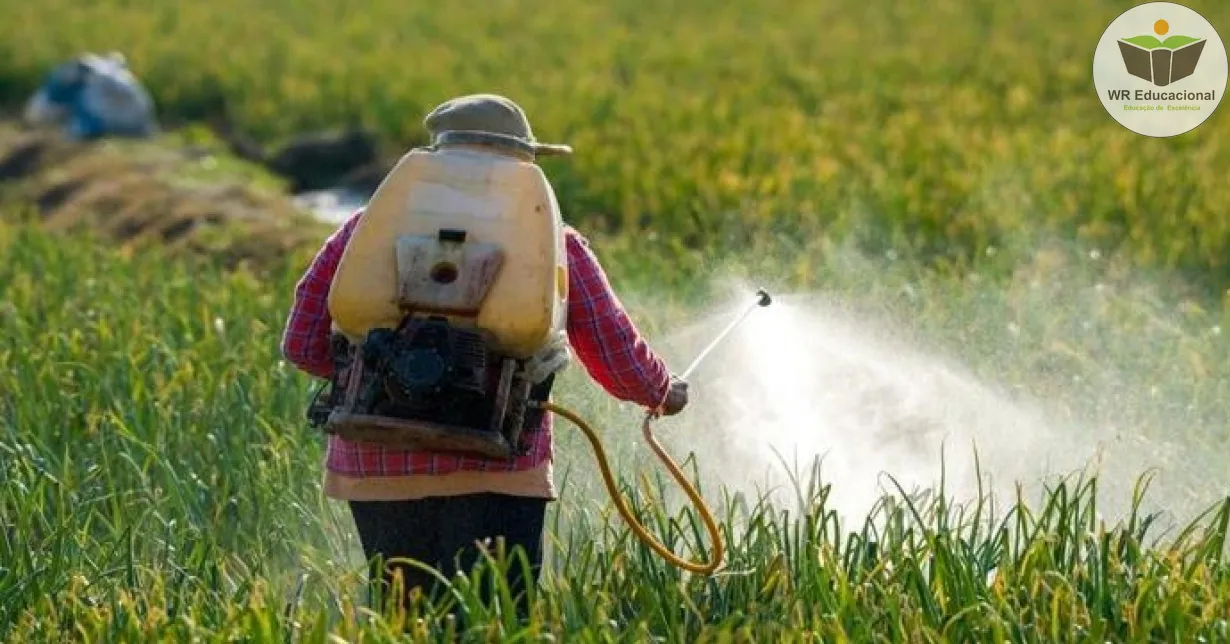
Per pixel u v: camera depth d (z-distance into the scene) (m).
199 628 18.33
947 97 69.88
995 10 106.06
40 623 19.30
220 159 71.31
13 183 70.00
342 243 18.48
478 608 17.95
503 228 17.42
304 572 21.70
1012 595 18.81
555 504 23.27
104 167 67.69
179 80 86.56
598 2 118.12
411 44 96.62
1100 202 46.09
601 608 18.69
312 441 25.59
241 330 34.06
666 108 67.81
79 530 22.50
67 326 34.94
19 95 91.69
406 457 18.36
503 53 90.38
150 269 43.34
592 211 53.94
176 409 27.58
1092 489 20.83
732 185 50.22
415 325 17.25
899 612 18.33
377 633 17.73
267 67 88.69
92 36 98.81
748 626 17.78
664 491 24.89
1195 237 42.75
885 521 23.11
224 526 23.16
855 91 74.56
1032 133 58.53
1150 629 18.05
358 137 70.69
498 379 17.53
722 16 108.69
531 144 18.25
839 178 50.84
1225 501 20.17
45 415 27.11
